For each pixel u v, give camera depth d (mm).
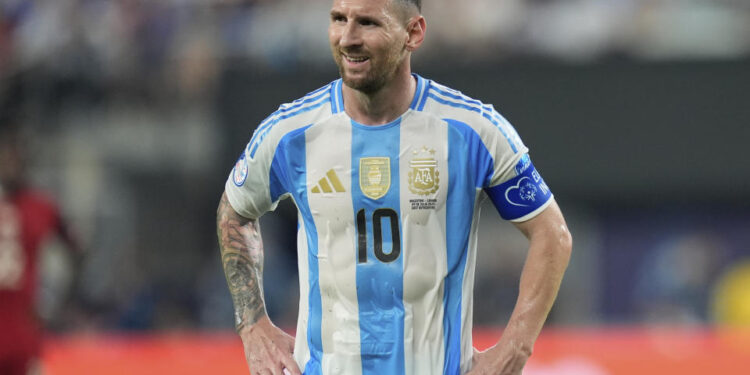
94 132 43406
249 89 42438
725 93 41031
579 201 45719
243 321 13445
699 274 46219
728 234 46219
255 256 13625
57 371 25609
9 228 24359
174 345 26078
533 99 41688
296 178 12930
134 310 37594
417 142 12672
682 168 41281
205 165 43094
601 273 46688
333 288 12922
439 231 12734
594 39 43000
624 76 41375
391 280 12727
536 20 43562
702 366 24906
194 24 45344
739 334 28109
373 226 12750
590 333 32844
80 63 43625
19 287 24391
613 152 41562
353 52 12102
